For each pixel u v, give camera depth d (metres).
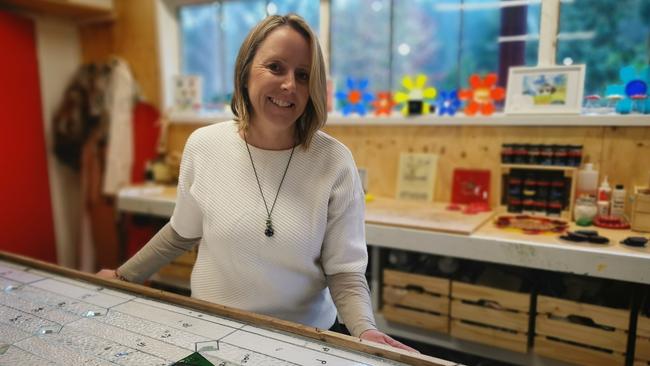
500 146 2.24
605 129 2.02
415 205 2.34
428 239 1.87
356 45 2.89
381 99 2.52
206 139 1.13
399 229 1.93
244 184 1.08
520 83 2.16
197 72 3.30
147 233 3.08
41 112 3.17
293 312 1.13
